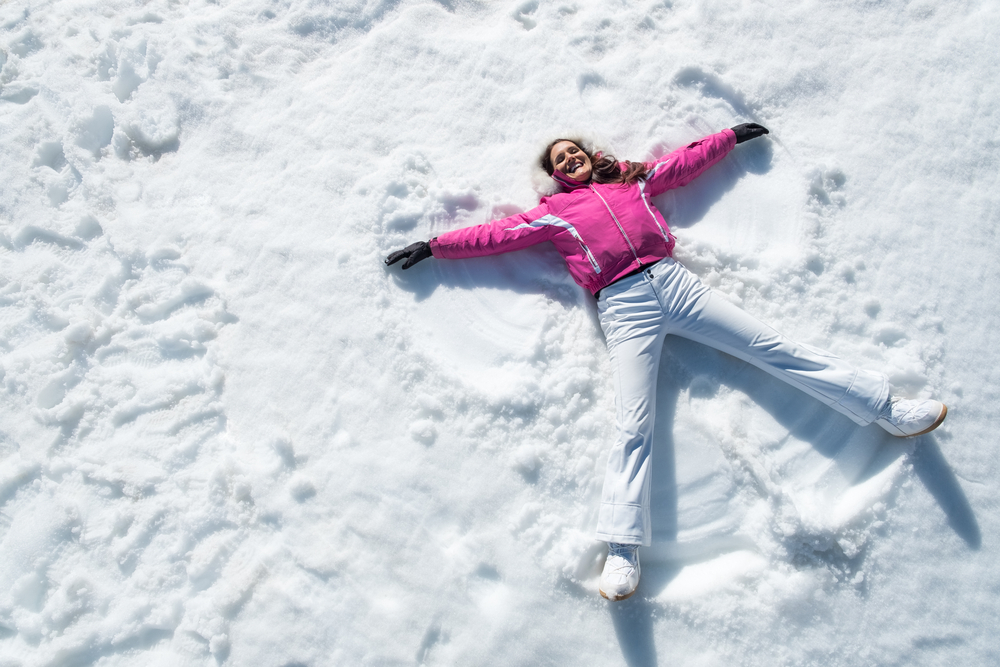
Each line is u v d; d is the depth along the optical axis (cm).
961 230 286
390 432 271
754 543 255
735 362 277
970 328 273
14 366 295
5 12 366
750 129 299
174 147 334
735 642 241
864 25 325
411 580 252
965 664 239
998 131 300
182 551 263
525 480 261
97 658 257
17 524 275
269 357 287
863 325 277
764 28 327
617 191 266
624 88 323
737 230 299
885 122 307
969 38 317
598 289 264
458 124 322
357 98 331
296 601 251
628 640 243
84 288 310
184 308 301
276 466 269
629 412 248
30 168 333
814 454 263
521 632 243
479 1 350
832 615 242
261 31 348
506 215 306
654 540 258
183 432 282
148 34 346
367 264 295
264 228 307
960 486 254
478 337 286
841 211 295
